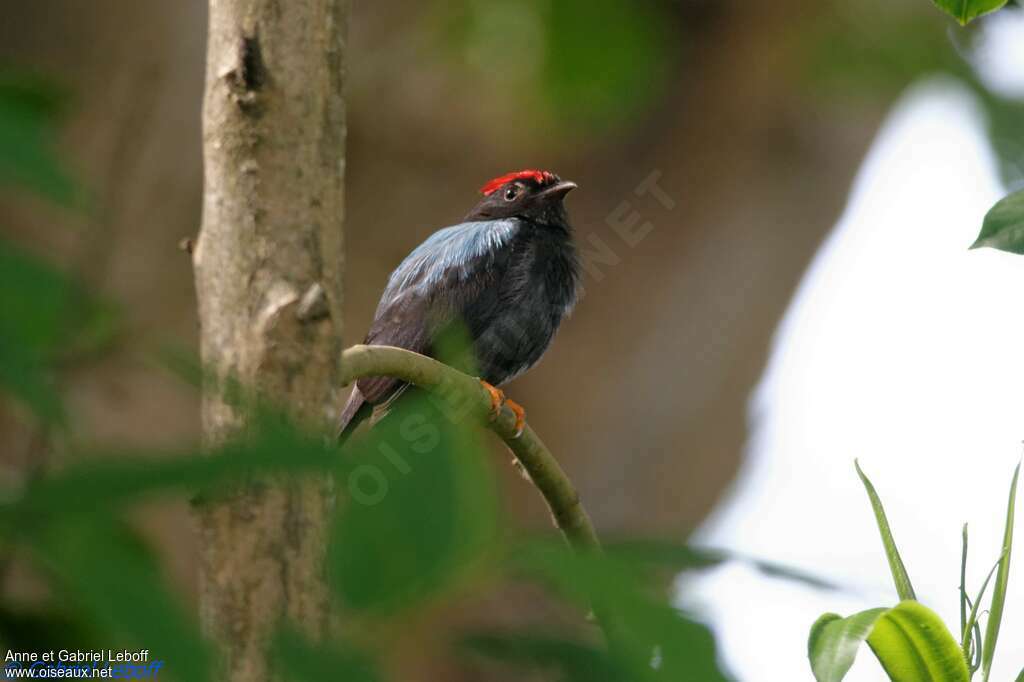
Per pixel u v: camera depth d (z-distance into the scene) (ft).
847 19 49.19
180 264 53.36
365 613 7.53
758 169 62.59
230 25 17.10
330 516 7.86
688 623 7.63
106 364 12.15
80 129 50.90
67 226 38.47
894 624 16.90
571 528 26.55
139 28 53.11
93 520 6.89
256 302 16.66
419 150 57.88
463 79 53.16
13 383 7.44
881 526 18.16
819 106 58.65
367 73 55.93
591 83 30.09
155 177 53.01
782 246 64.59
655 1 29.76
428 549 7.56
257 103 16.84
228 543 14.29
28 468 8.90
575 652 9.08
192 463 6.97
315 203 17.10
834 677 15.57
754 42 55.62
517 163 58.70
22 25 52.80
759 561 8.54
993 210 18.90
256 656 14.17
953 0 22.58
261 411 7.62
